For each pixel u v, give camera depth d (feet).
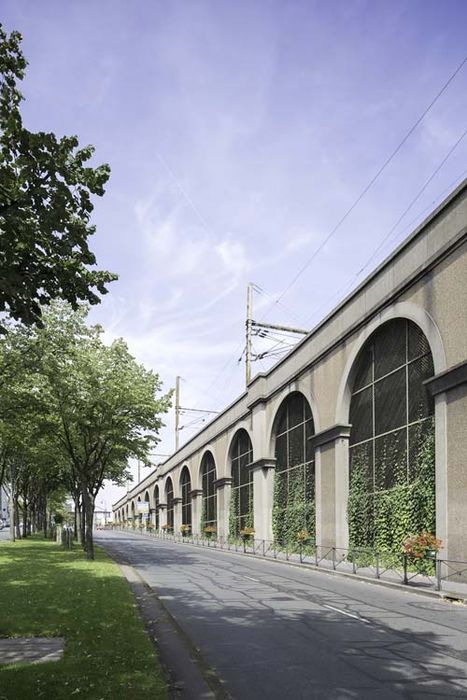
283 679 23.48
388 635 31.83
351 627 34.09
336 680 23.34
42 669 22.47
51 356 76.79
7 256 24.62
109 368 87.76
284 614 38.55
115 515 511.81
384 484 74.23
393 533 70.69
